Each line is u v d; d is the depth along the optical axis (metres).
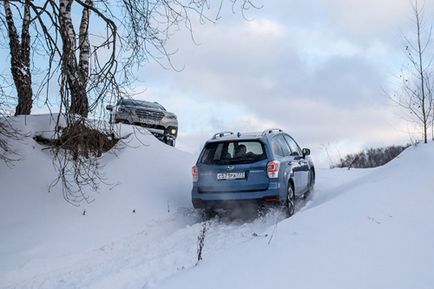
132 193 9.66
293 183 8.98
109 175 10.08
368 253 4.90
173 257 6.43
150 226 8.44
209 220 8.67
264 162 8.26
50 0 7.41
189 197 10.16
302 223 6.02
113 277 5.73
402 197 6.50
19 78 10.42
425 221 5.68
